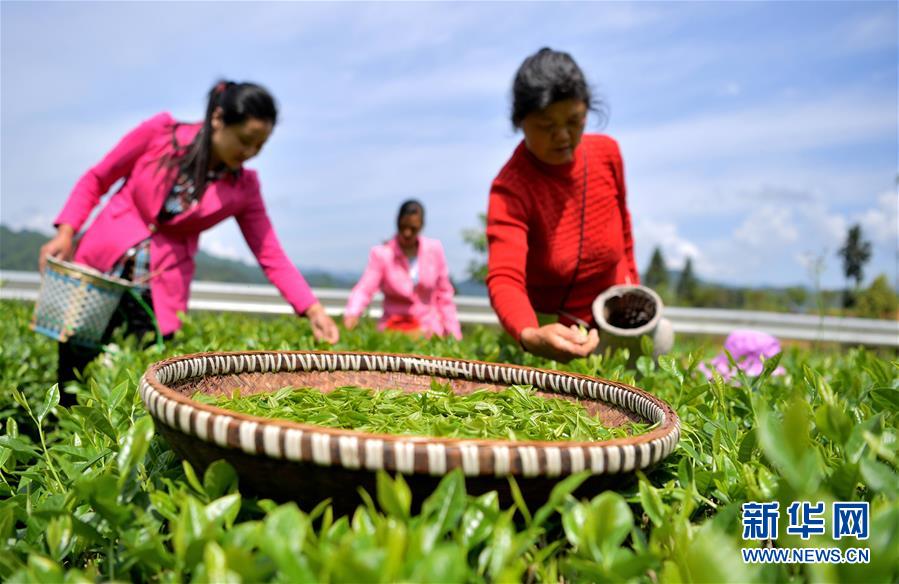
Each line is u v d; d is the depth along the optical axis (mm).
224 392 1655
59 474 1453
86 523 1039
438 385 1823
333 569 768
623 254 3406
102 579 1031
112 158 3701
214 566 800
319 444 952
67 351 3508
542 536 1102
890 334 8609
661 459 1129
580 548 936
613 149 3195
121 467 1015
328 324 3604
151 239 3703
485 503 963
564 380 1770
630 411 1567
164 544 1088
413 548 812
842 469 1037
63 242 3676
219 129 3613
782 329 8906
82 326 3225
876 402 1543
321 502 1036
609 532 920
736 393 1860
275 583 854
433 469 947
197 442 1057
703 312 9062
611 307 3062
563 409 1577
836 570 824
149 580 1011
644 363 2291
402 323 6176
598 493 1076
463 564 776
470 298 9078
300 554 829
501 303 2732
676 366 2074
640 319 2982
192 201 3676
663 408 1375
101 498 981
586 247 3105
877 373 1874
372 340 3314
